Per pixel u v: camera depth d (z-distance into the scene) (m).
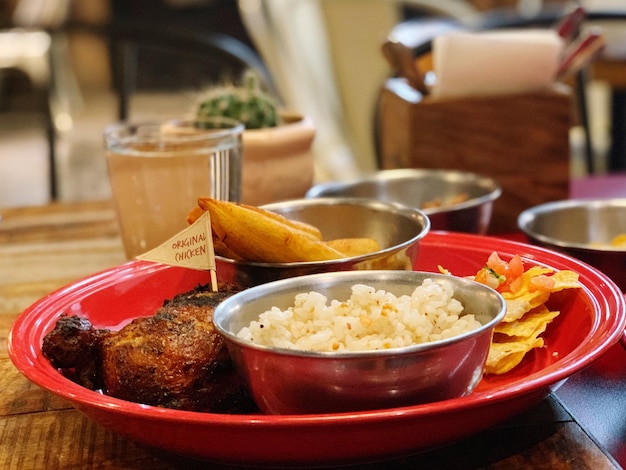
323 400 0.37
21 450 0.41
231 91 0.75
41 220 0.82
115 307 0.53
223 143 0.61
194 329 0.42
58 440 0.41
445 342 0.36
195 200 0.61
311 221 0.58
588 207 0.68
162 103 2.61
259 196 0.69
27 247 0.73
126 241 0.63
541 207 0.67
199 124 0.71
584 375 0.45
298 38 1.62
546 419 0.41
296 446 0.35
